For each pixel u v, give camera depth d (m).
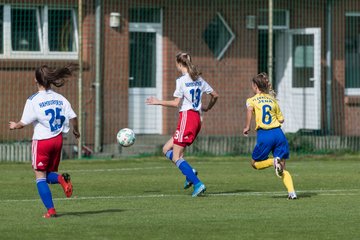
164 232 35.28
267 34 86.00
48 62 77.00
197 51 82.06
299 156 75.88
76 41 78.19
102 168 65.62
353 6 87.25
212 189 51.78
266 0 84.69
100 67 77.75
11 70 75.69
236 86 83.25
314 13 86.19
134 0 79.62
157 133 80.69
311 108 84.56
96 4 77.69
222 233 35.16
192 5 81.94
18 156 70.88
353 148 79.44
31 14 76.88
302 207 43.00
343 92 86.25
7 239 33.47
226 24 83.00
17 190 51.06
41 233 34.84
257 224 37.44
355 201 45.50
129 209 42.16
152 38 81.12
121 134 51.50
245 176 59.66
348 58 87.19
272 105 46.91
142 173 61.78
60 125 39.19
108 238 33.81
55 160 39.38
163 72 81.19
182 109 47.66
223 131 82.38
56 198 46.88
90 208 42.53
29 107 38.75
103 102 77.94
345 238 34.19
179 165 47.59
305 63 85.25
